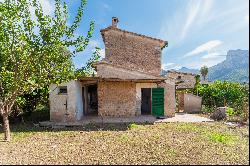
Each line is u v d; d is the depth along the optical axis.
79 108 19.83
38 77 12.44
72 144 11.42
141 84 21.06
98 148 10.57
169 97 21.19
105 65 21.38
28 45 11.53
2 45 11.55
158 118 19.88
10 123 18.91
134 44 25.02
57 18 12.05
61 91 18.88
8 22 11.05
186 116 21.44
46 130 15.60
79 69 13.44
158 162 8.54
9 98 12.58
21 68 11.93
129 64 24.89
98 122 17.73
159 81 20.73
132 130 14.88
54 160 8.88
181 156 9.26
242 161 8.58
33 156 9.44
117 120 18.48
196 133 13.77
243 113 18.80
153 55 25.05
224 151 9.96
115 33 25.02
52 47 11.95
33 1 11.59
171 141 11.78
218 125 16.47
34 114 21.59
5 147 10.97
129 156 9.30
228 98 26.83
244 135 13.12
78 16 12.41
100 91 20.75
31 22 11.59
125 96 20.80
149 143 11.39
